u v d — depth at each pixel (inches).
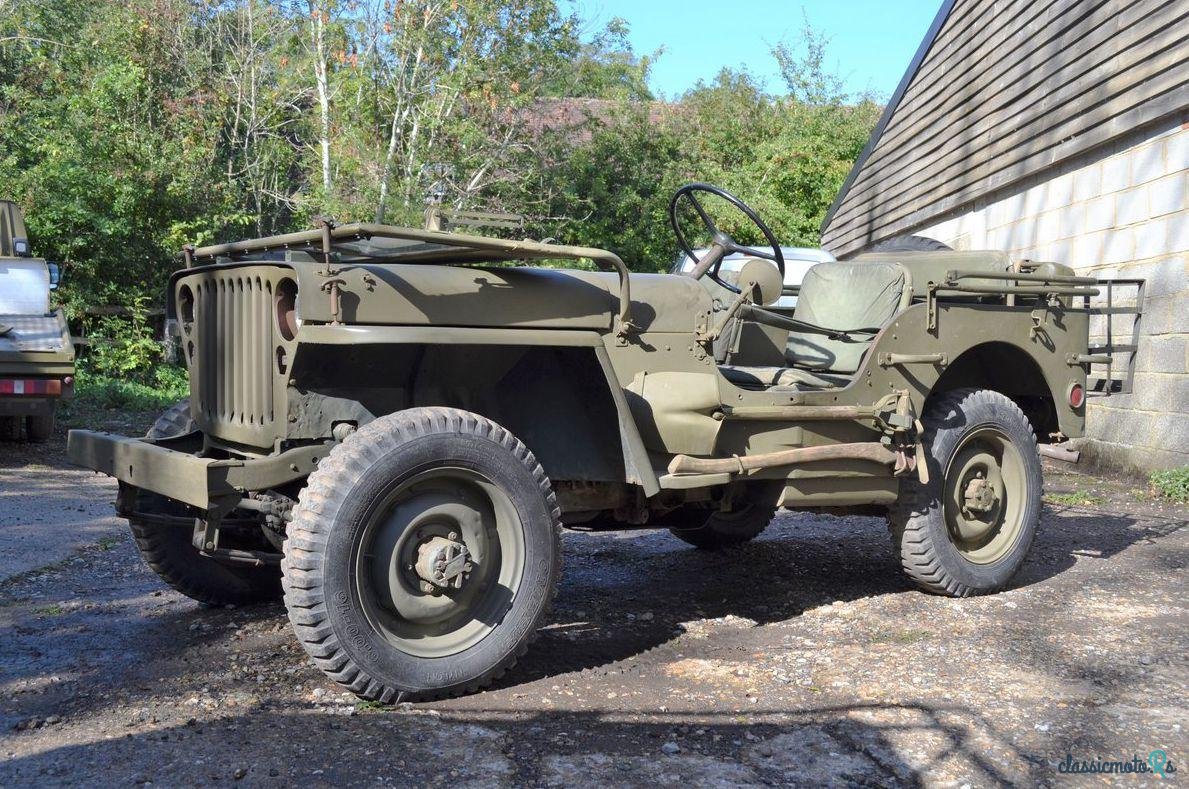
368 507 126.0
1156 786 109.3
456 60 715.4
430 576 129.6
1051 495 316.2
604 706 131.8
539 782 108.0
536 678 143.0
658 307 156.5
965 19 506.0
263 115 863.7
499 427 137.3
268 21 894.4
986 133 475.5
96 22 845.2
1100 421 378.0
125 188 636.7
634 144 858.1
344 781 106.6
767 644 161.3
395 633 131.8
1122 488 335.0
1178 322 338.0
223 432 148.1
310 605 123.6
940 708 131.5
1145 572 213.2
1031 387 208.2
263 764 110.4
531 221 764.6
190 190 671.8
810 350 195.2
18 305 416.2
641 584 202.8
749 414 160.2
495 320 141.0
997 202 469.7
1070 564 221.0
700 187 183.2
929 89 554.6
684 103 1423.5
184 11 831.7
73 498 293.3
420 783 106.7
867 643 161.8
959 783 109.7
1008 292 192.2
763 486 172.4
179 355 645.3
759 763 114.4
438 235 130.4
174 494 132.7
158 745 115.3
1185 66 325.1
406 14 698.2
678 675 144.9
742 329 194.1
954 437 188.2
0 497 290.2
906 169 590.9
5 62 871.1
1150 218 353.4
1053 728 124.9
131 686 135.9
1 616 170.7
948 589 189.2
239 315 143.9
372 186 708.7
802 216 970.1
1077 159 400.2
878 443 177.0
